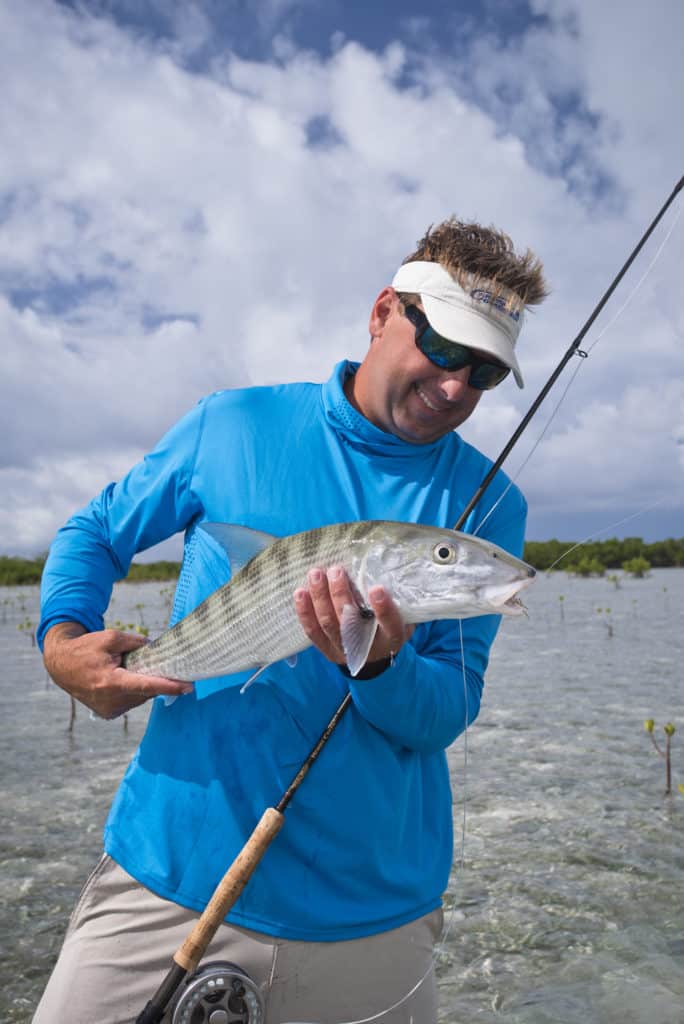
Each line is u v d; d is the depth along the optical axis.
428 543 2.29
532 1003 3.87
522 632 17.42
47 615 2.64
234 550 2.51
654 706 9.88
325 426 2.67
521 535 2.94
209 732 2.44
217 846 2.35
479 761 7.72
